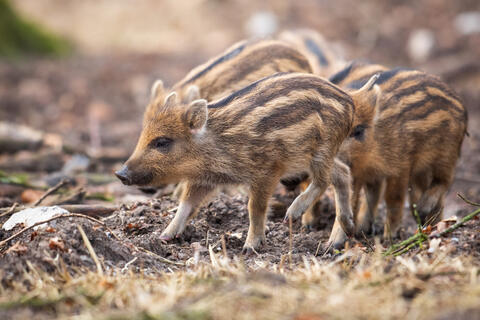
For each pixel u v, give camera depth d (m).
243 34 30.28
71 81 24.11
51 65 26.11
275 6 32.19
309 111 9.24
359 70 11.62
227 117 9.50
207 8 33.38
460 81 23.03
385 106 10.83
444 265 7.06
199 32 31.30
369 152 10.71
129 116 21.08
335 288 6.44
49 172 14.58
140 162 9.52
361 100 10.37
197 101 9.35
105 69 25.70
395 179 11.20
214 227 10.16
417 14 29.97
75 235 7.87
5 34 27.39
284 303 6.13
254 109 9.38
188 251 9.01
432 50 25.95
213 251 9.14
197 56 27.25
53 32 30.20
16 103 21.75
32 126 19.73
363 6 31.22
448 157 11.62
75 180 13.16
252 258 8.83
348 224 9.80
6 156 15.40
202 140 9.52
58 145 15.82
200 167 9.61
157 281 7.21
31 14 32.09
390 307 5.99
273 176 9.41
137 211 9.93
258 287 6.43
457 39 26.80
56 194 11.95
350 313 5.88
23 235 8.11
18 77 24.38
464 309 5.76
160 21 33.09
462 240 7.98
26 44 28.02
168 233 9.31
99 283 6.86
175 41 30.45
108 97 22.78
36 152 15.47
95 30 32.62
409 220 12.64
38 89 22.97
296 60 12.88
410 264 7.05
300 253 9.20
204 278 7.04
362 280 6.66
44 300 6.48
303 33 17.14
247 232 9.94
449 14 29.64
